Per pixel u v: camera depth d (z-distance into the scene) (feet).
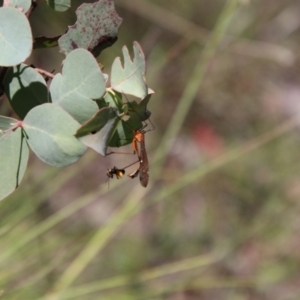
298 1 10.61
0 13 2.71
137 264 7.69
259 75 10.27
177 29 8.64
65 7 2.87
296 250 8.12
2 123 2.75
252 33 10.13
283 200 8.83
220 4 9.91
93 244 5.00
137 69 2.74
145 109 2.80
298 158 9.59
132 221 8.15
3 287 4.42
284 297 7.72
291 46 10.54
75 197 7.34
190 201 8.69
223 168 9.07
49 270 4.75
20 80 2.81
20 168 2.76
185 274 6.96
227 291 7.73
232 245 7.11
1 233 4.12
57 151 2.72
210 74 9.78
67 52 2.83
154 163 5.81
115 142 2.85
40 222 4.89
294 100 10.50
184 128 9.56
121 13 8.72
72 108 2.74
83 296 5.36
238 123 10.00
